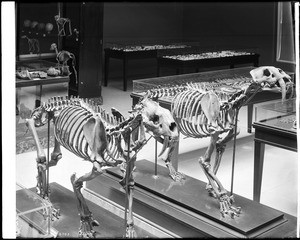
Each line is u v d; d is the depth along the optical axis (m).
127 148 3.86
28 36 7.18
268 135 5.06
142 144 3.94
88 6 7.71
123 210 4.76
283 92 4.15
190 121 4.78
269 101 7.32
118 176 5.08
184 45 6.98
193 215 4.22
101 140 3.68
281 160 6.71
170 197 4.49
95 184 5.18
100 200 5.04
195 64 7.00
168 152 5.05
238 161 6.57
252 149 7.12
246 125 8.29
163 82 6.62
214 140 4.31
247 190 5.50
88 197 5.19
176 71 7.91
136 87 6.37
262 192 5.49
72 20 7.75
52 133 6.59
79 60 8.16
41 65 6.90
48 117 4.50
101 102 7.95
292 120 5.24
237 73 7.38
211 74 7.18
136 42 7.75
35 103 6.40
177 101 5.01
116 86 8.59
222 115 4.43
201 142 7.43
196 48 7.00
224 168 6.26
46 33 7.40
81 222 3.83
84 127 3.78
